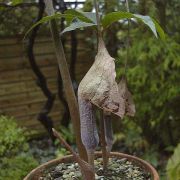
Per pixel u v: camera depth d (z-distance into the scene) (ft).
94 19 2.59
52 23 2.54
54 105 9.02
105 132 2.85
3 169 5.02
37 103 8.86
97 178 2.84
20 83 8.59
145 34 6.95
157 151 7.51
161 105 6.86
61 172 2.98
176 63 6.55
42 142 8.20
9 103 8.53
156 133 7.50
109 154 3.04
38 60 8.64
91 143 2.42
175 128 7.40
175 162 4.48
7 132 5.51
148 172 2.85
